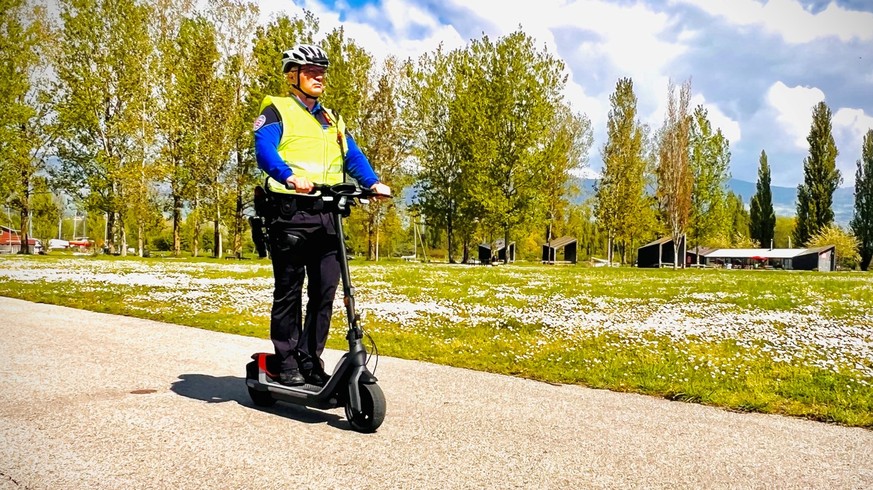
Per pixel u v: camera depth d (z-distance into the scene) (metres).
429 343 6.80
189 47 33.56
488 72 39.28
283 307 3.85
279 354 3.86
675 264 48.56
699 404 4.44
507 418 3.78
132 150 32.78
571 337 7.43
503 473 2.81
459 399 4.25
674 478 2.84
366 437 3.28
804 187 74.44
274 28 34.88
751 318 9.89
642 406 4.27
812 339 7.64
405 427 3.50
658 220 56.75
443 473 2.78
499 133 38.44
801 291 16.59
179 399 3.89
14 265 20.42
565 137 49.25
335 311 9.49
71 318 7.57
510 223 39.12
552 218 52.25
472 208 40.50
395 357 6.02
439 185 43.81
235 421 3.48
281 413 3.73
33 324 6.89
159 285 13.32
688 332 8.01
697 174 54.44
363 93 40.78
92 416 3.42
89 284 12.83
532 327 8.26
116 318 7.82
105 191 34.66
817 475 2.94
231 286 13.66
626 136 53.88
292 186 3.47
